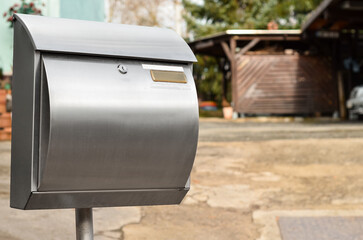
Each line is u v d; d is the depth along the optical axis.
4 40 7.61
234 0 28.03
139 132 1.15
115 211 3.48
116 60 1.17
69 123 1.07
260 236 3.12
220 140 8.84
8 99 6.85
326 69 18.61
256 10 28.05
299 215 3.54
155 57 1.20
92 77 1.11
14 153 1.21
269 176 5.27
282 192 4.49
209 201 4.07
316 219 3.42
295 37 18.03
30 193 1.10
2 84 7.46
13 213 2.92
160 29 1.32
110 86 1.13
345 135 9.54
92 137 1.10
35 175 1.10
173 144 1.20
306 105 18.47
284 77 18.41
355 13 15.00
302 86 18.44
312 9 28.55
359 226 3.22
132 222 3.27
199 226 3.32
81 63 1.12
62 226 2.86
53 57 1.10
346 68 18.81
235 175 5.30
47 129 1.09
